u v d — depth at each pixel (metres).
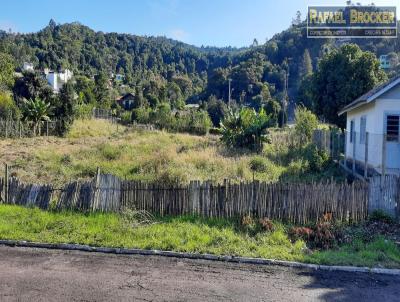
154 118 42.75
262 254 6.48
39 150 19.14
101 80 73.62
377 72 23.27
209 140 27.61
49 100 33.66
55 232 7.39
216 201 8.36
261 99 68.88
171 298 4.91
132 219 8.15
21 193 9.09
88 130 33.25
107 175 8.70
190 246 6.73
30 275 5.56
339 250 6.84
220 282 5.46
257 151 20.78
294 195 8.20
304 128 24.30
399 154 12.02
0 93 32.81
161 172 11.68
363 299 5.00
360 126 15.02
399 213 8.34
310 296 5.06
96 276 5.58
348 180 13.37
